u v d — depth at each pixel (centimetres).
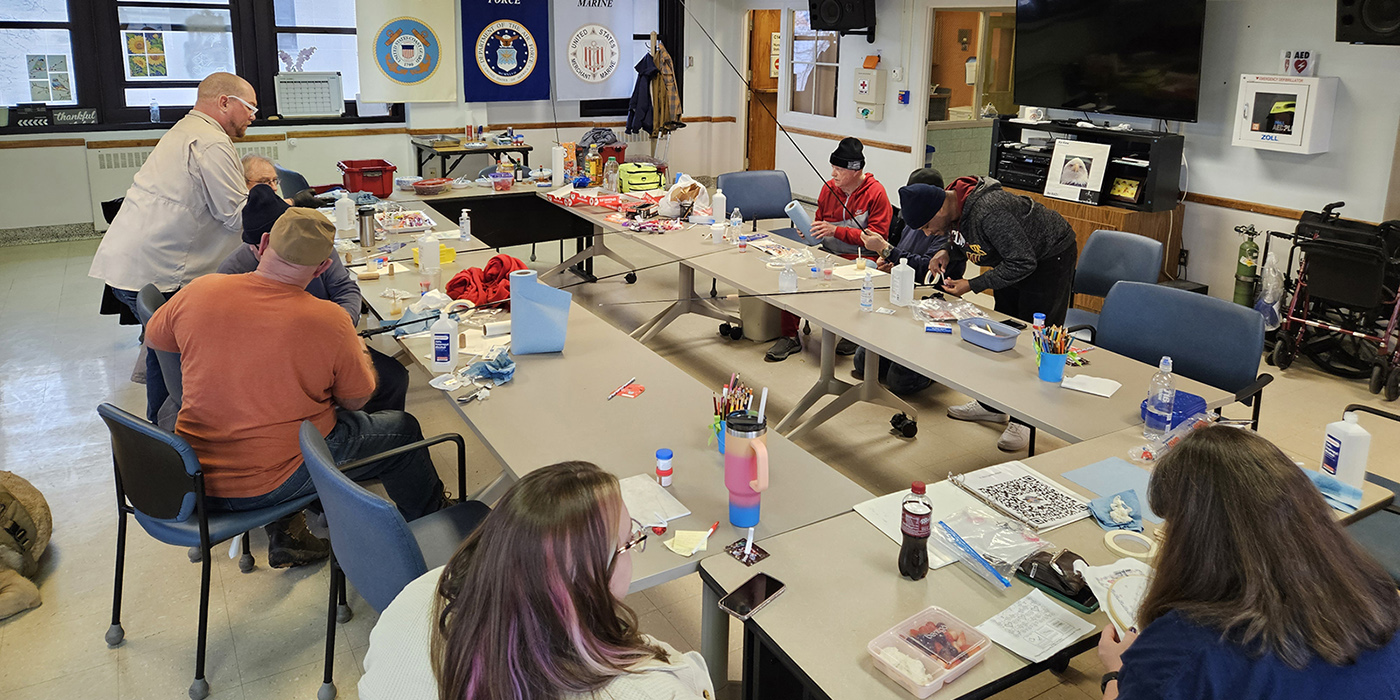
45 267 662
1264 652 120
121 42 736
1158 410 254
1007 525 206
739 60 968
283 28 782
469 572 118
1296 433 416
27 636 268
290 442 254
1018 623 174
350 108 827
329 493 201
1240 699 121
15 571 288
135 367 429
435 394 453
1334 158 511
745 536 203
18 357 487
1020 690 253
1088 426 258
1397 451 395
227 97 414
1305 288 494
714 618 201
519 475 225
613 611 119
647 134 946
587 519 115
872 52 812
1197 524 127
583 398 276
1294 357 503
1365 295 462
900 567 189
